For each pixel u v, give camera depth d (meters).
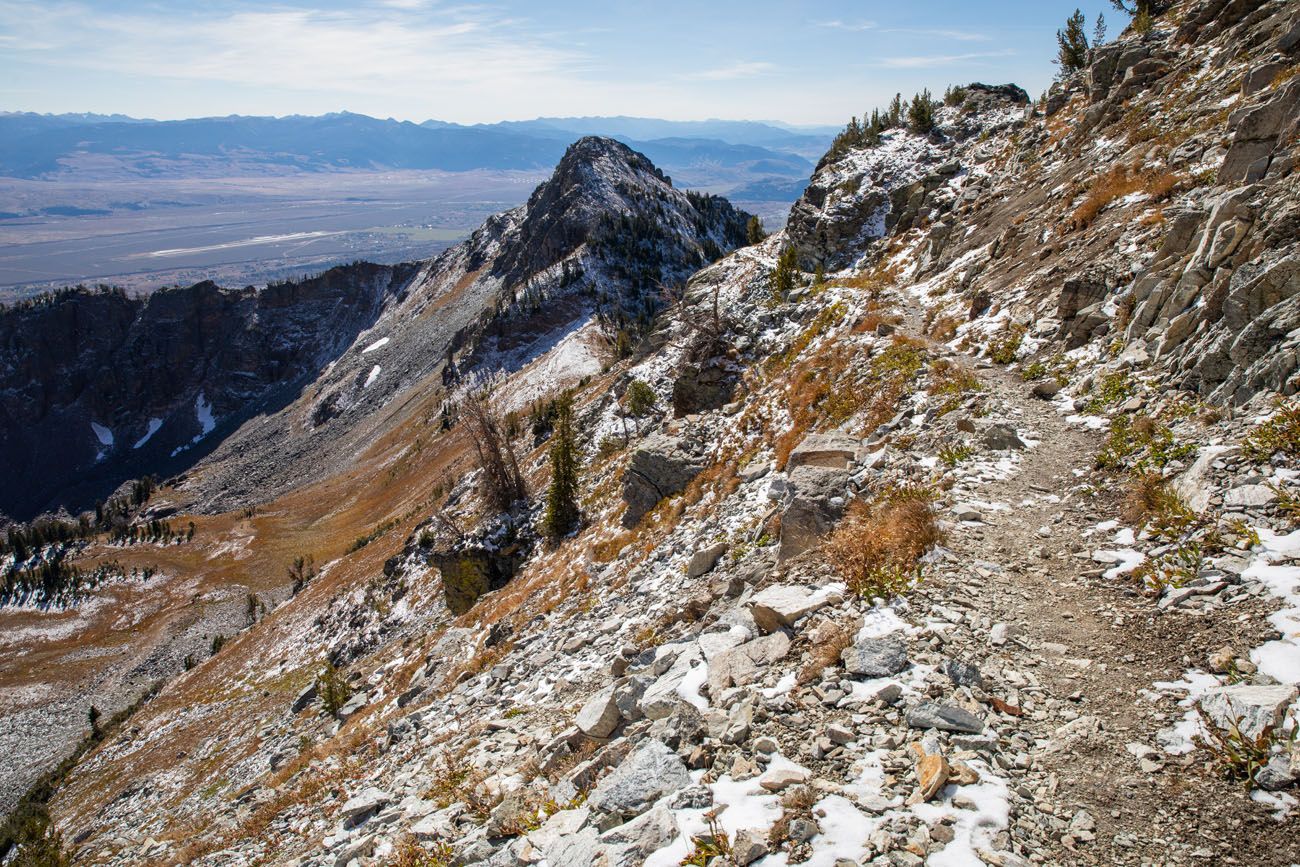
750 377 39.84
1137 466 12.12
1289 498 9.16
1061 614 9.15
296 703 49.69
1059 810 6.15
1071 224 26.03
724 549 18.62
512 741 14.31
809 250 69.25
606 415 74.25
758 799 6.99
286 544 168.38
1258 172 16.62
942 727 7.40
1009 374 19.89
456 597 53.31
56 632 147.25
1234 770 6.06
